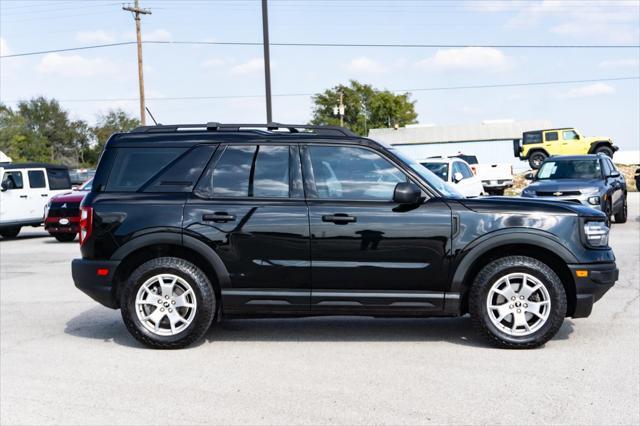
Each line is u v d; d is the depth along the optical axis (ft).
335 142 20.03
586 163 54.08
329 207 19.48
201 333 19.67
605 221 19.63
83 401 15.25
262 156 20.11
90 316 24.89
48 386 16.37
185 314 19.92
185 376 17.07
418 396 15.28
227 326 22.75
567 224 19.10
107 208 19.92
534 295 19.26
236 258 19.56
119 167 20.38
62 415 14.37
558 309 18.88
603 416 13.92
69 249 50.01
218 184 20.02
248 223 19.52
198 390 15.93
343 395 15.42
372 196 19.66
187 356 18.99
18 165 60.90
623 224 58.59
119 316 24.88
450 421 13.71
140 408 14.74
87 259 20.02
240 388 16.02
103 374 17.33
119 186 20.22
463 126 210.38
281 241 19.44
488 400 14.94
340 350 19.44
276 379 16.70
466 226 19.15
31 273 36.94
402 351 19.24
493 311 19.29
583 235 19.08
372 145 19.95
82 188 56.85
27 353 19.52
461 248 19.11
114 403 15.08
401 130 216.13
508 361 18.04
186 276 19.51
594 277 18.99
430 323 23.02
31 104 404.77
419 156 210.59
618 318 23.09
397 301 19.33
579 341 20.06
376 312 19.54
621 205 57.31
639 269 34.12
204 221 19.60
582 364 17.67
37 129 399.24
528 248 19.75
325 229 19.34
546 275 18.89
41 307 26.71
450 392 15.53
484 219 19.16
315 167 19.93
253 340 20.76
